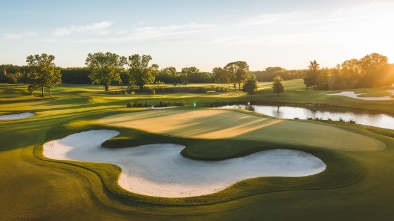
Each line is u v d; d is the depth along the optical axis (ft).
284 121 111.45
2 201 47.06
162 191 52.85
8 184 53.78
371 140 78.33
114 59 342.23
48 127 106.83
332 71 368.89
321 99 235.40
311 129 93.76
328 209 42.83
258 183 52.95
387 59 405.80
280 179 54.44
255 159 66.74
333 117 161.89
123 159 70.59
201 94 320.91
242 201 46.47
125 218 41.88
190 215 42.50
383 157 63.52
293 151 69.56
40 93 276.41
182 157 68.54
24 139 89.25
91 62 336.29
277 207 43.98
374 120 147.54
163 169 63.46
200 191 52.49
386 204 43.83
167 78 517.14
